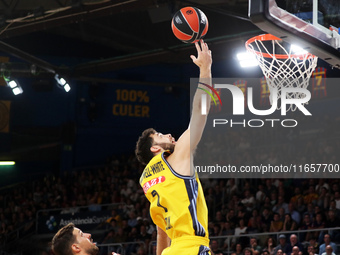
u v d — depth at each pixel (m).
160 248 3.56
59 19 12.45
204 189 15.84
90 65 15.36
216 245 12.19
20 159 20.47
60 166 20.72
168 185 3.18
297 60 6.44
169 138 3.47
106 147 21.34
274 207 13.09
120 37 20.30
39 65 14.41
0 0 16.20
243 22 18.69
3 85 19.81
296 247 10.54
